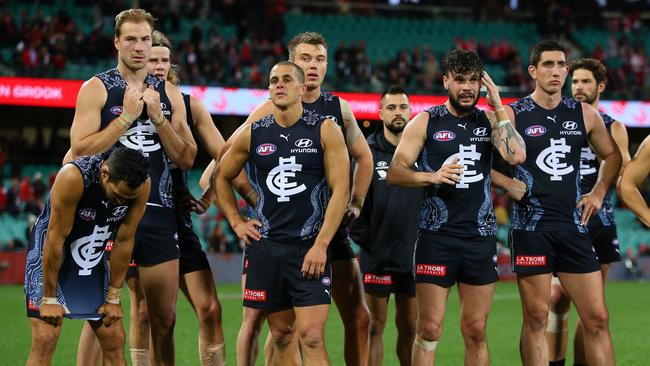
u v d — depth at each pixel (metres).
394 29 59.28
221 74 47.06
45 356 11.30
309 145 11.55
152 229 12.34
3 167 48.31
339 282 13.32
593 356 12.96
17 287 38.03
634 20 61.25
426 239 12.69
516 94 47.47
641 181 12.77
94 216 11.08
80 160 10.88
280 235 11.64
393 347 20.41
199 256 13.32
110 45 47.97
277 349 12.09
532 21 62.12
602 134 13.45
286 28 57.34
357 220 14.68
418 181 12.27
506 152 12.50
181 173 13.19
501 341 21.91
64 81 41.53
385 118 14.62
